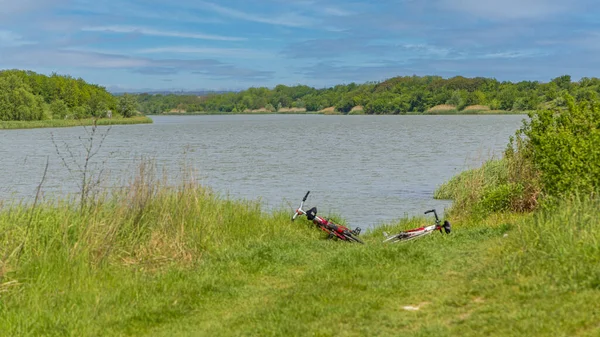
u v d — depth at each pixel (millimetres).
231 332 7684
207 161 48375
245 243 13172
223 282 10211
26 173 39281
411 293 8766
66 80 199250
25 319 8148
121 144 75000
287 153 56688
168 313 8609
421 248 11922
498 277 8945
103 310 8672
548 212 12156
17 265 9891
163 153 58125
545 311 6945
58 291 9305
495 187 17812
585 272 8008
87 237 11055
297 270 11203
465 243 12570
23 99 155625
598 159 13062
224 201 16141
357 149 61156
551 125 15430
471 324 6891
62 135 103312
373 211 23719
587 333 6148
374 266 10930
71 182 33781
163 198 13477
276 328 7500
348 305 8305
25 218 11688
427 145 66000
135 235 12016
